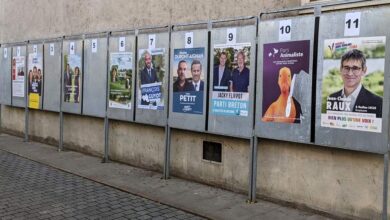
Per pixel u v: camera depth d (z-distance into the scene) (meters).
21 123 11.85
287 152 5.88
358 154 5.16
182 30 6.98
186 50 6.88
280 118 5.70
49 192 6.75
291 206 5.88
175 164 7.46
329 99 5.20
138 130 8.16
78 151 9.75
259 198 6.24
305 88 5.43
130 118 7.94
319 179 5.55
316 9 5.30
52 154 9.58
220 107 6.43
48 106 10.15
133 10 8.35
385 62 4.74
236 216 5.57
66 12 10.15
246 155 6.38
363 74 4.90
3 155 9.66
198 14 7.09
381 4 4.98
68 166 8.43
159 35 7.32
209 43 6.54
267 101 5.84
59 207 6.01
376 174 5.03
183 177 7.35
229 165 6.63
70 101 9.44
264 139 6.12
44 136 10.89
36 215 5.68
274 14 6.07
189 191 6.66
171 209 5.94
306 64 5.40
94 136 9.27
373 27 4.81
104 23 9.06
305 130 5.45
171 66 7.14
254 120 6.03
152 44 7.45
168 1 7.62
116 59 8.20
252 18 6.05
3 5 12.63
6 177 7.71
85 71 8.98
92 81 8.80
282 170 5.95
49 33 10.75
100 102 8.62
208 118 6.60
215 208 5.88
